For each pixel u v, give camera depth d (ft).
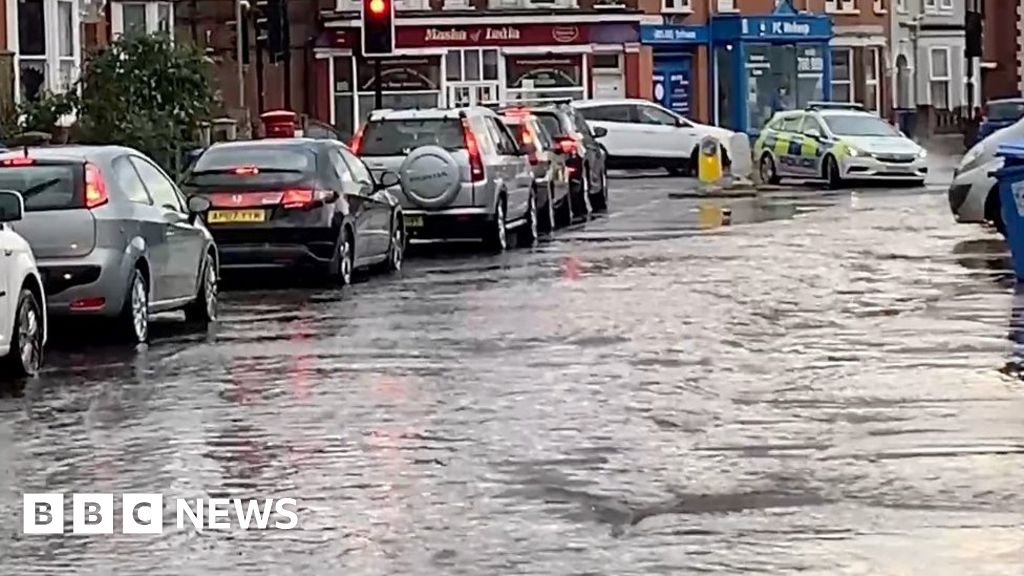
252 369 63.67
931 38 315.17
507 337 70.54
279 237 91.25
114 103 127.95
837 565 35.70
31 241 69.21
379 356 66.03
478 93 254.27
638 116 221.25
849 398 54.85
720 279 91.97
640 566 35.94
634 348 66.69
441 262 107.76
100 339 72.79
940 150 271.49
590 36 256.52
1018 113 197.26
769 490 42.57
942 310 76.74
